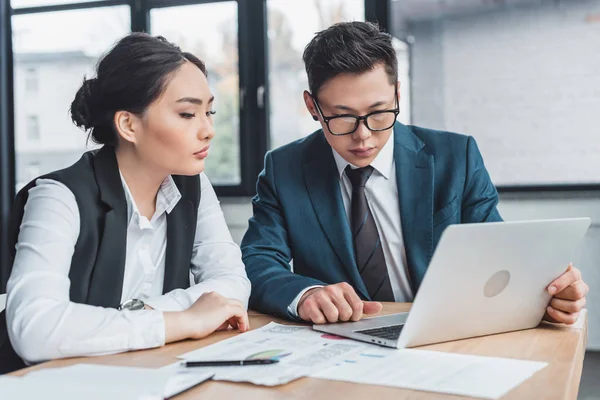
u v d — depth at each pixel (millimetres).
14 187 4590
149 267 1406
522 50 3756
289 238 1748
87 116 1349
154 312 1108
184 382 850
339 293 1259
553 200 3650
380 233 1730
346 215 1710
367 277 1694
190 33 4332
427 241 1670
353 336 1111
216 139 4324
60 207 1229
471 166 1735
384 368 922
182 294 1287
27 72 4547
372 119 1492
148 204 1416
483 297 1077
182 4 4320
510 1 3758
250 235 1742
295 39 4184
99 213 1288
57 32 4484
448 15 3869
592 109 3652
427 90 3934
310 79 1555
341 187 1744
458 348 1045
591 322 3605
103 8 4418
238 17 4234
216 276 1439
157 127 1284
